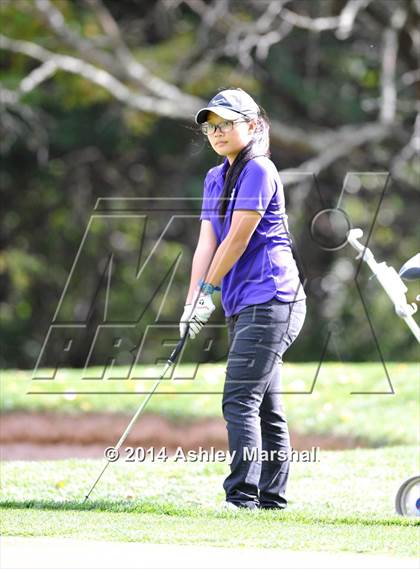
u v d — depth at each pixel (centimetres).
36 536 1723
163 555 1584
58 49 7012
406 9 6378
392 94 6378
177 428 3288
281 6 6456
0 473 2409
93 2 6750
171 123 7825
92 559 1559
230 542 1678
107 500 2097
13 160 7969
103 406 3381
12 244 8088
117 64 6644
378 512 2014
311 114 7900
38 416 3359
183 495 2194
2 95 6525
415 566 1530
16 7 6700
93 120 7781
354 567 1523
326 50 7650
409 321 1988
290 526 1817
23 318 7988
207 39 7062
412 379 3438
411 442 2830
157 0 7769
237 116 1927
